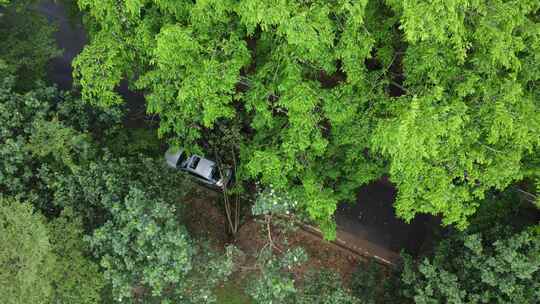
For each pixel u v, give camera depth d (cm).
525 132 882
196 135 1230
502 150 982
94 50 1071
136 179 1402
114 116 1332
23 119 1200
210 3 909
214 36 1048
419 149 820
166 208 1155
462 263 1323
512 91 862
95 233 1092
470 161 962
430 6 769
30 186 1304
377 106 1043
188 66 1019
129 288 1092
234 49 1016
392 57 1121
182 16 1056
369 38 947
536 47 898
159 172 1406
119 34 1098
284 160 1117
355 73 994
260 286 1180
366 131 1059
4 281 1065
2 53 1388
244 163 1327
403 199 1057
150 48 1070
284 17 822
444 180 998
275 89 1052
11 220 1080
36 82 1319
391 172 934
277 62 1035
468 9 869
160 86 1105
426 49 945
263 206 1128
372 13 1055
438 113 855
